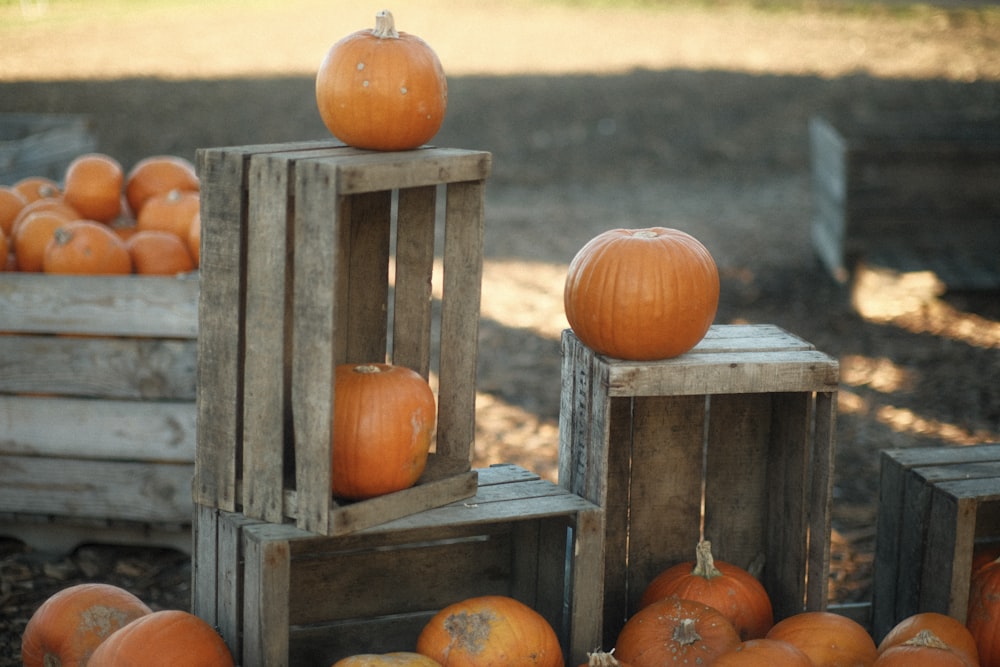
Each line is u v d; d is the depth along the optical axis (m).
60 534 3.93
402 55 2.71
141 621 2.60
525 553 3.15
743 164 12.05
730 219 9.82
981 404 5.50
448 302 2.95
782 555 3.20
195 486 2.77
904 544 3.19
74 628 2.74
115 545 4.02
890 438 5.08
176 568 3.86
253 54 17.05
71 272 3.79
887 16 21.62
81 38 18.11
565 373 3.17
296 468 2.60
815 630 2.84
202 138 11.81
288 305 2.82
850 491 4.55
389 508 2.67
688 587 3.01
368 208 3.04
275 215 2.53
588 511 2.82
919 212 7.45
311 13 21.67
